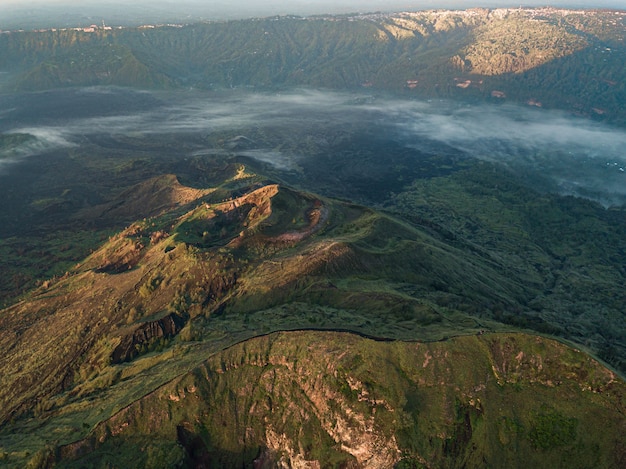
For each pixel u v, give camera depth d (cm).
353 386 7556
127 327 11850
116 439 7750
